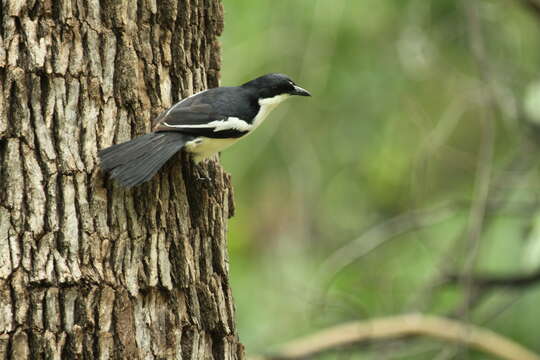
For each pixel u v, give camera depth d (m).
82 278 6.54
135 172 6.63
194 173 7.53
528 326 13.20
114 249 6.75
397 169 13.99
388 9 13.16
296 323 14.10
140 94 7.14
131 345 6.66
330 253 14.66
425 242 13.45
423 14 12.99
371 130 13.77
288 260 14.72
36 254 6.46
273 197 14.06
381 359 12.56
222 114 7.55
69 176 6.65
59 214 6.59
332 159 13.84
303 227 14.58
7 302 6.33
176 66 7.48
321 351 12.39
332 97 13.48
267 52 12.80
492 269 12.80
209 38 7.96
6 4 6.68
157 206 7.06
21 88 6.62
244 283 14.52
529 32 13.83
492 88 11.74
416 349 12.75
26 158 6.57
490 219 12.80
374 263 13.88
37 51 6.69
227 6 12.89
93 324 6.51
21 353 6.31
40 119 6.66
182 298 7.08
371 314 13.64
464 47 13.87
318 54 12.85
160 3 7.34
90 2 6.94
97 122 6.86
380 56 13.34
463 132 15.28
